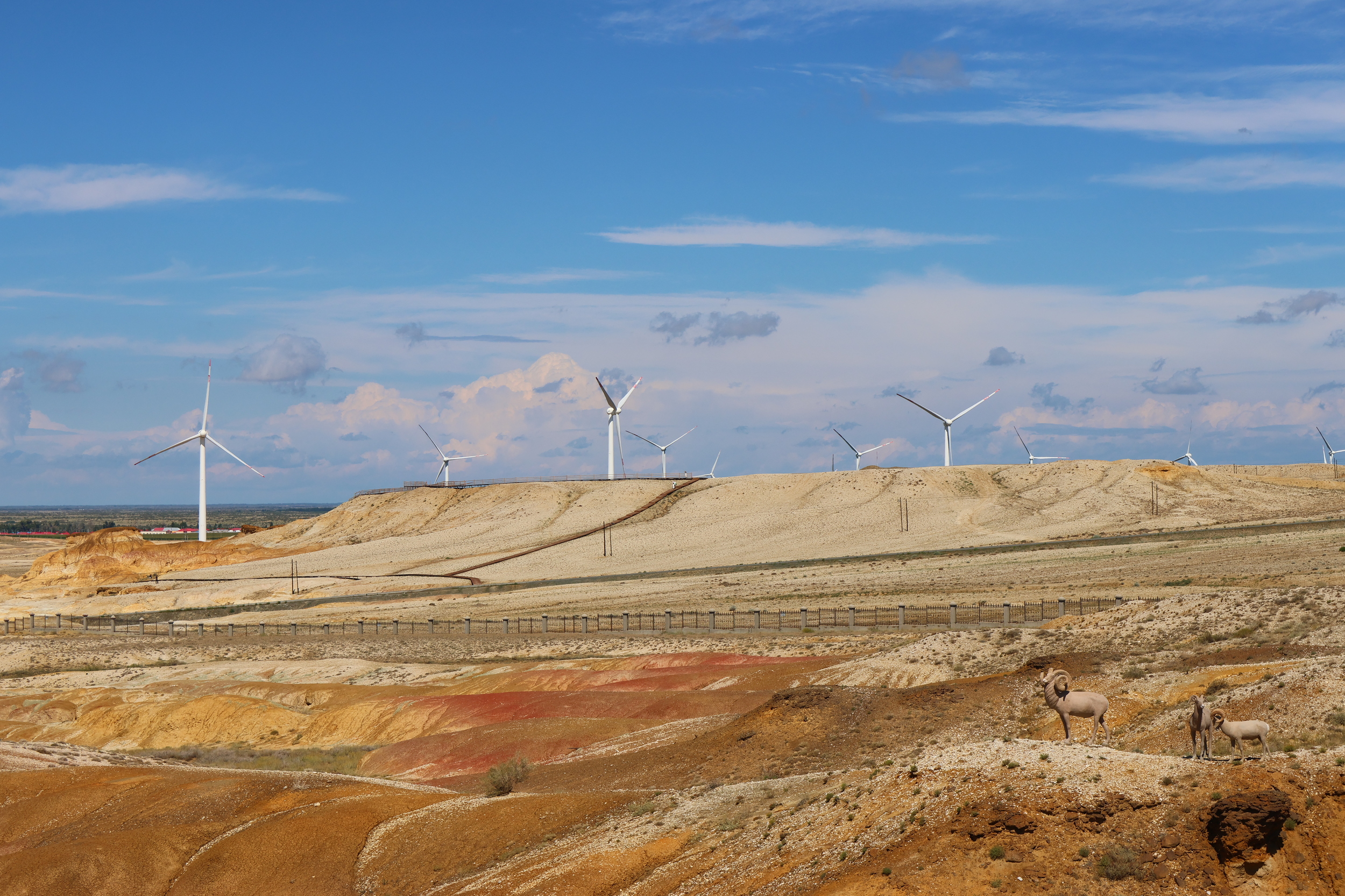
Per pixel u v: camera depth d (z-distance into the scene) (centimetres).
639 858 2742
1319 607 4744
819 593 9931
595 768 4100
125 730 6347
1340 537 10156
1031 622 6850
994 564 11069
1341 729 2611
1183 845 1909
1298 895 1794
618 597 11075
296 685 6838
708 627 8194
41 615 12188
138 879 3209
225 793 3875
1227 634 4700
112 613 13025
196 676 7725
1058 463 19475
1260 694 2978
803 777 3116
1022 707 3775
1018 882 1939
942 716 3812
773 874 2327
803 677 5403
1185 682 3484
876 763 3428
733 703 4975
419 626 9738
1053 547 12244
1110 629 5150
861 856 2189
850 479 19538
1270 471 19112
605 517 18900
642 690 5628
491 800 3534
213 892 3136
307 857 3262
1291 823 1870
